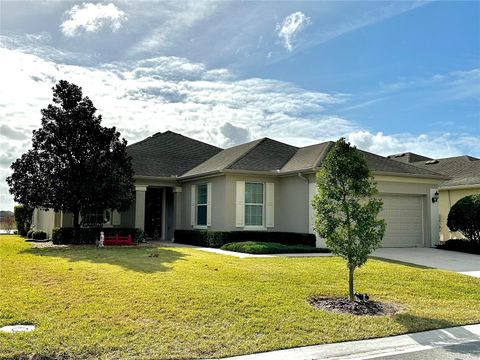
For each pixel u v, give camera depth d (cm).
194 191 2188
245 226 1948
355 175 927
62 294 881
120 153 1928
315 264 1295
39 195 1830
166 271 1114
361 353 645
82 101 1959
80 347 629
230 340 677
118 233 2048
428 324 793
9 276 1048
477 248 1750
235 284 990
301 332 726
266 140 2297
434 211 2006
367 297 951
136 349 631
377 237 920
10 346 621
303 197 1858
